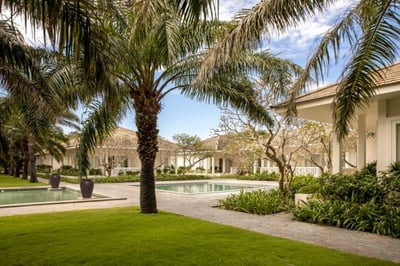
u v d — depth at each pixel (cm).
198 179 2984
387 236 706
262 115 1083
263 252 572
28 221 868
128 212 1034
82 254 559
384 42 498
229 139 2495
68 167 3531
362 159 1319
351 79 534
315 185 1106
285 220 906
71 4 411
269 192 1304
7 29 666
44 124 977
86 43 446
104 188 2012
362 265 504
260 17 458
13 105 1018
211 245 618
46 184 2350
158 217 928
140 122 1023
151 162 1029
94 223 832
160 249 590
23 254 560
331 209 851
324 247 611
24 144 2892
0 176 3584
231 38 488
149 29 666
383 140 976
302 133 1694
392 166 905
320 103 1020
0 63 703
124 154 3180
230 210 1099
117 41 718
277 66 918
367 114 1338
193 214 1011
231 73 920
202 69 552
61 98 894
